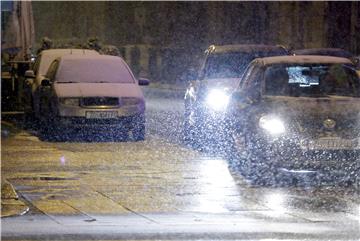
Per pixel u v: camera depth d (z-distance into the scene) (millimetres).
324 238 18984
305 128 25266
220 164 30172
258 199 23844
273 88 28203
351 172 25641
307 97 27641
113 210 22469
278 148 25328
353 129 25188
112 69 39625
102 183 26453
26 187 25797
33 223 20891
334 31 72375
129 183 26453
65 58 39875
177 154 32938
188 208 22672
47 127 38406
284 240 18797
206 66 37094
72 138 37812
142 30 98875
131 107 37281
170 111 53250
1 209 22594
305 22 75188
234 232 19641
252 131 26125
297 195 24422
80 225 20609
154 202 23516
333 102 26578
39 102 39812
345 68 29000
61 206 23016
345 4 71438
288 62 29000
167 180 26953
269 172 26391
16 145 35719
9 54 52500
